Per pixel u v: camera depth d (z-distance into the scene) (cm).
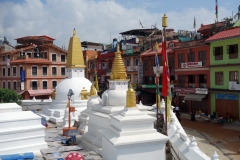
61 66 5806
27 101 3838
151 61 4672
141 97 4841
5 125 1569
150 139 1187
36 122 1683
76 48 2975
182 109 4128
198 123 3353
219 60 3534
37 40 6744
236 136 2650
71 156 1234
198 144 2386
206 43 3641
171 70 4378
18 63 5331
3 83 5819
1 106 1992
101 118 1606
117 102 1606
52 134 2130
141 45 5688
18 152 1577
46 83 5566
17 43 6956
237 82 3256
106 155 1321
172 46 4550
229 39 3347
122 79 1653
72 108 2102
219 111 3544
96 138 1639
